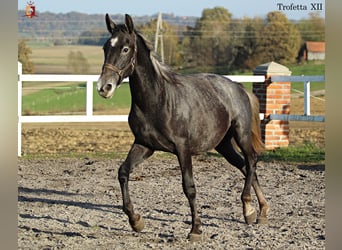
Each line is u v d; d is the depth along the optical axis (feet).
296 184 34.71
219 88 24.90
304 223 25.38
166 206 28.78
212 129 23.62
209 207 28.50
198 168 39.86
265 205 25.58
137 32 22.04
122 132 62.28
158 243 22.11
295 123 73.41
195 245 21.80
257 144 26.71
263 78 45.96
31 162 41.60
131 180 35.65
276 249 21.22
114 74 21.04
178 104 22.33
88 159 42.98
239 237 23.07
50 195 31.45
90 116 44.16
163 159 43.21
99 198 30.89
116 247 21.42
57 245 21.61
